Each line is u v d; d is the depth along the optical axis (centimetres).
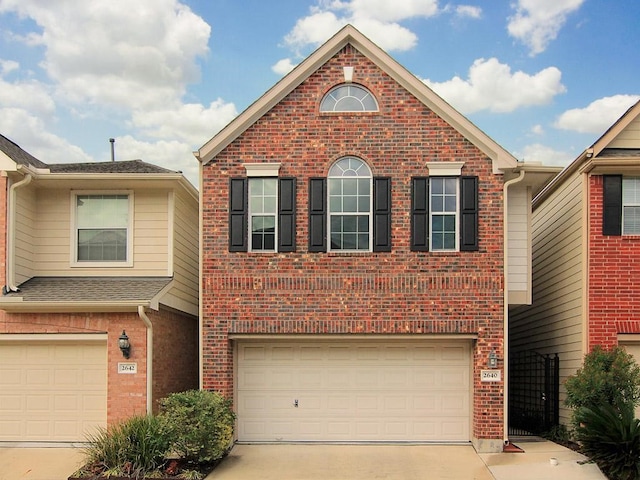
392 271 1343
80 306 1289
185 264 1587
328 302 1343
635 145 1447
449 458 1251
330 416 1376
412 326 1333
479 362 1325
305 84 1392
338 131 1378
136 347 1305
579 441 1244
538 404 1638
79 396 1324
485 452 1294
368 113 1378
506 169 1358
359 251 1354
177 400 1184
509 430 1636
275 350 1388
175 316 1506
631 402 1208
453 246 1352
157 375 1354
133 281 1438
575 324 1433
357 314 1339
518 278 1405
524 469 1169
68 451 1280
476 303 1336
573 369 1434
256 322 1342
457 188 1363
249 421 1377
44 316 1323
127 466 1105
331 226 1366
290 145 1377
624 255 1387
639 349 1373
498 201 1354
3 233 1366
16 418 1326
